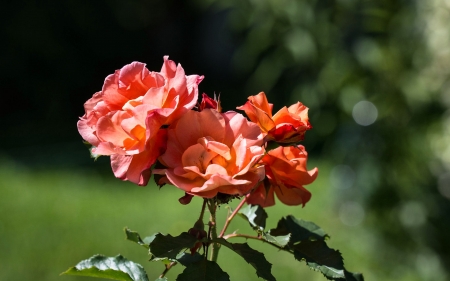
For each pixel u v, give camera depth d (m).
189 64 14.27
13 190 6.17
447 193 4.66
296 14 4.51
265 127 1.48
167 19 13.77
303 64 4.71
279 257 4.66
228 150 1.29
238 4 5.06
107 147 1.32
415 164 4.62
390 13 4.36
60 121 10.84
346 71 4.48
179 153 1.34
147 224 5.41
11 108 10.91
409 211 4.60
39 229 5.15
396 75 4.41
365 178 4.76
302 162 1.52
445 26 4.43
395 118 4.55
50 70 10.86
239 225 5.27
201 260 1.45
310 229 1.73
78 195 6.14
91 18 11.05
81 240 4.95
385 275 4.45
